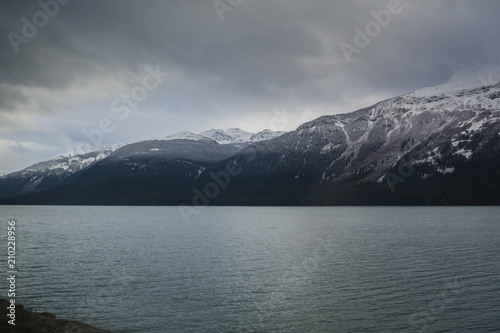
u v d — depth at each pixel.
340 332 29.30
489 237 88.12
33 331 25.33
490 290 40.16
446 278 45.50
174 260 58.09
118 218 183.75
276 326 30.52
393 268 51.38
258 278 45.81
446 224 126.38
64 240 86.50
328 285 42.34
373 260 57.53
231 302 36.25
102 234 101.19
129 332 29.28
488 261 56.16
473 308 34.41
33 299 37.19
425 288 41.00
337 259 58.44
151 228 122.00
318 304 35.69
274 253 64.94
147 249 70.62
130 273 48.44
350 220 155.25
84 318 32.09
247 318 32.16
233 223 144.88
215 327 30.25
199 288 41.16
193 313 33.34
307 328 30.11
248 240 85.62
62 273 48.53
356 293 39.25
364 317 32.41
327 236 93.19
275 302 36.38
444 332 29.11
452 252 65.12
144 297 37.81
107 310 34.03
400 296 38.22
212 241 84.00
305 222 146.38
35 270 50.41
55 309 34.28
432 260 57.19
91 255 63.09
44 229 117.38
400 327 30.27
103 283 43.28
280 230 111.56
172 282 43.81
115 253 65.31
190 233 103.94
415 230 106.94
